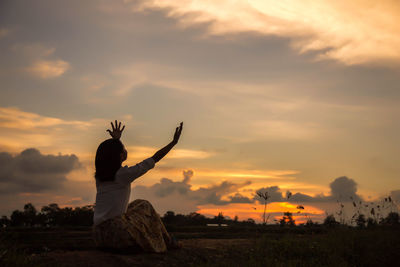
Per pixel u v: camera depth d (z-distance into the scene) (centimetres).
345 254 846
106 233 571
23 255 557
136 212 608
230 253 705
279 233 1041
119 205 571
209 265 605
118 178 566
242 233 1044
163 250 620
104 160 566
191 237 1000
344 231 1043
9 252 545
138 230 586
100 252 587
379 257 847
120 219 572
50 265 526
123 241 569
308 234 1052
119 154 575
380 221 1188
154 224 623
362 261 832
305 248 802
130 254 583
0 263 519
